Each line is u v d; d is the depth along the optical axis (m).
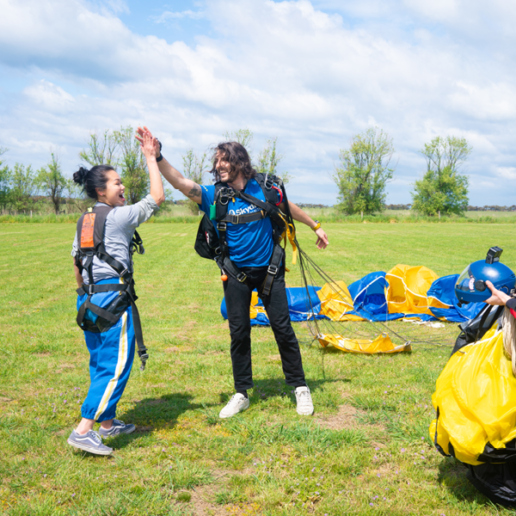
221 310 7.18
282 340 3.61
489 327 2.46
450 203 65.69
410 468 2.78
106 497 2.49
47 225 38.31
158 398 4.02
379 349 5.31
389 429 3.29
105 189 3.09
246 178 3.44
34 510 2.39
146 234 27.50
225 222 3.39
